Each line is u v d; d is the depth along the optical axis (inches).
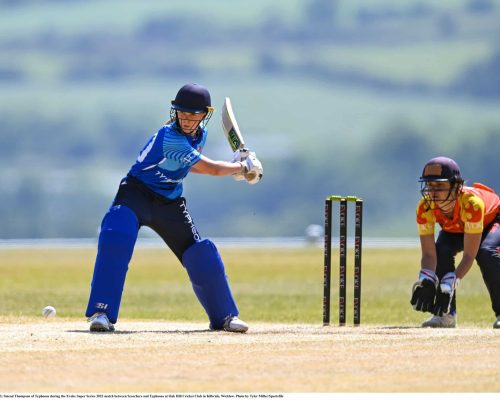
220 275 1769.2
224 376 1320.1
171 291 3459.6
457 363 1403.8
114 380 1295.5
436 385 1284.4
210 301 1768.0
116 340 1573.6
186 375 1323.8
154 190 1736.0
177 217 1756.9
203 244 1768.0
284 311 2630.4
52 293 3154.5
